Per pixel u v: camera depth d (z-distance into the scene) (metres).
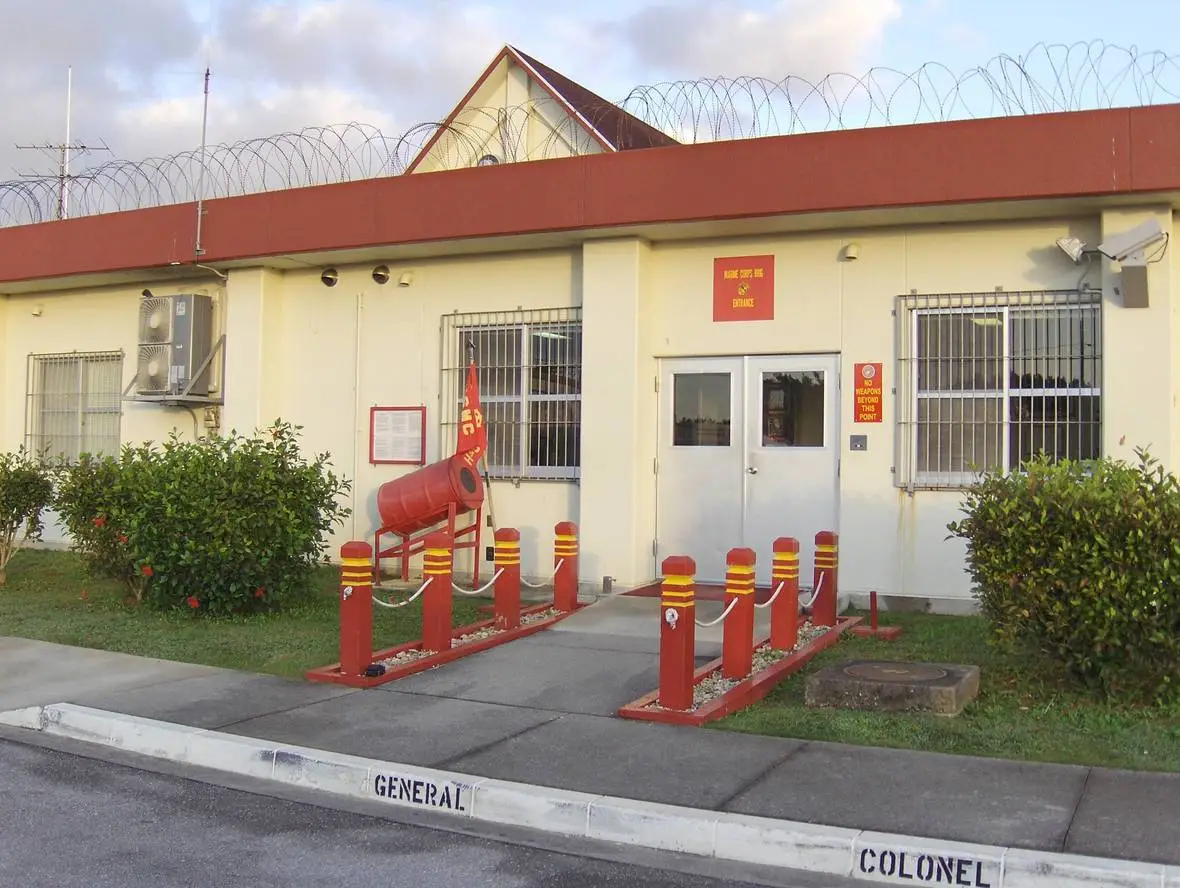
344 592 8.47
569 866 5.19
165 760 6.98
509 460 13.02
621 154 11.45
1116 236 9.84
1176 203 9.96
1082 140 9.74
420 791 6.09
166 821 5.77
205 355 14.68
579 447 12.62
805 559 11.55
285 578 11.04
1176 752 6.31
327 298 14.20
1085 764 6.17
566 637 9.98
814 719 7.15
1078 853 4.88
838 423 11.45
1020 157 9.92
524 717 7.43
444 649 9.20
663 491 12.20
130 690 8.23
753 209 10.85
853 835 5.14
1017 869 4.80
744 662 8.05
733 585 8.12
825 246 11.48
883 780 5.95
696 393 12.13
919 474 11.02
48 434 16.97
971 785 5.83
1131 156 9.60
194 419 15.15
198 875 4.98
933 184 10.19
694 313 12.05
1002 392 10.75
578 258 12.69
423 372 13.55
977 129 10.06
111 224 14.78
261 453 11.08
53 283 16.09
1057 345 10.58
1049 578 7.21
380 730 7.11
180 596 11.00
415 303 13.63
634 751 6.59
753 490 11.81
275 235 13.50
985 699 7.52
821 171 10.60
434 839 5.55
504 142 15.16
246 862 5.17
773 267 11.70
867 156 10.43
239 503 10.65
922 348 11.08
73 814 5.86
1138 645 7.03
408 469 13.58
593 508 12.04
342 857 5.26
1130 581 6.96
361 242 12.90
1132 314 10.03
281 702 7.86
